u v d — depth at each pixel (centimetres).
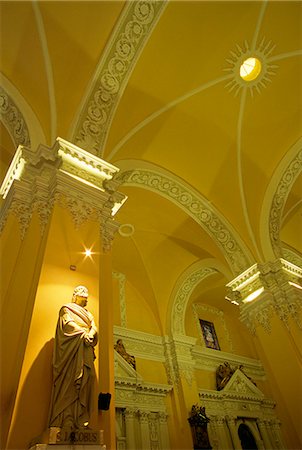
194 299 1396
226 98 820
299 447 691
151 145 819
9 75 616
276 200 937
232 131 873
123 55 654
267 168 945
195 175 917
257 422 1234
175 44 695
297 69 802
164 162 870
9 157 705
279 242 925
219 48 737
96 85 645
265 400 1313
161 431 925
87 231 518
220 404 1173
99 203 566
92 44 633
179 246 1151
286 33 743
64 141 558
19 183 538
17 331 394
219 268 1062
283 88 827
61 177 534
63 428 300
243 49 751
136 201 965
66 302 421
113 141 716
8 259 475
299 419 706
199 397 1131
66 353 348
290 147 920
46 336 378
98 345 424
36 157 553
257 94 830
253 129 883
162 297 1203
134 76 693
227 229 951
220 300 1524
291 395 736
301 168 895
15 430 306
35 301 396
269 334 823
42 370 352
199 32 697
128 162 783
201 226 975
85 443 297
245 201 939
